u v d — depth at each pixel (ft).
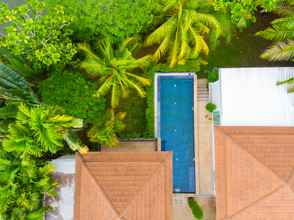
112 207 53.47
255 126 57.26
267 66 69.51
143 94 61.16
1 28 66.95
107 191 54.44
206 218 65.41
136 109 69.41
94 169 55.98
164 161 56.39
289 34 56.24
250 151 55.26
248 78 62.44
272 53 57.82
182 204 65.87
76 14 56.03
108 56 57.93
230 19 61.41
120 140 66.13
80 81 59.82
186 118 69.46
